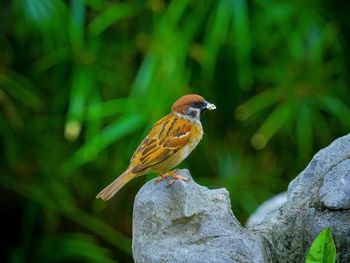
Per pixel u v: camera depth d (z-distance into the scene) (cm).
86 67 1130
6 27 1162
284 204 662
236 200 1148
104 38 1153
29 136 1185
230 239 594
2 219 1241
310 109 1130
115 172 1162
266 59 1161
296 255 630
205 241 600
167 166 712
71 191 1201
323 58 1181
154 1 1117
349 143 660
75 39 1083
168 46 1088
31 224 1201
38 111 1180
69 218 1248
